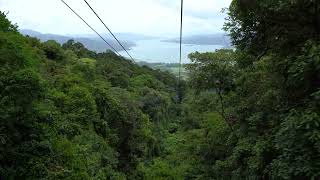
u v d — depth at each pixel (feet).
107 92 116.67
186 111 103.50
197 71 61.52
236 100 53.98
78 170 57.47
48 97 65.46
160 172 121.39
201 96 74.69
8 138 40.50
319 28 25.12
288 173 20.72
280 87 28.37
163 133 185.06
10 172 40.78
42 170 44.14
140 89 199.31
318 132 19.02
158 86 230.27
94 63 184.85
